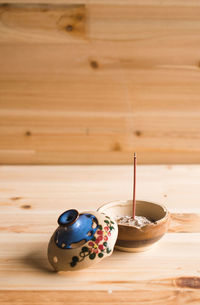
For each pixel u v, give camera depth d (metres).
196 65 0.98
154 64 0.98
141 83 0.99
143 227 0.57
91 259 0.54
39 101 1.01
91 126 1.02
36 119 1.02
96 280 0.56
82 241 0.55
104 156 1.04
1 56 0.98
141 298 0.52
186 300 0.52
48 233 0.68
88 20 0.96
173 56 0.98
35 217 0.74
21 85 1.00
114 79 0.99
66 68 0.98
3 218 0.73
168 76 0.99
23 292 0.54
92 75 0.99
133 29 0.96
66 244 0.55
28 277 0.57
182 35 0.96
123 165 1.03
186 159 1.04
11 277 0.57
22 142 1.04
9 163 1.05
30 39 0.97
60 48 0.97
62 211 0.76
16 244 0.65
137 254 0.61
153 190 0.86
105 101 1.01
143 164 1.04
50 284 0.55
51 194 0.84
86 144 1.04
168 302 0.52
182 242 0.64
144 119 1.02
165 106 1.01
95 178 0.94
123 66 0.98
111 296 0.53
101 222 0.57
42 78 0.99
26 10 0.95
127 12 0.95
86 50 0.97
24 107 1.01
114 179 0.93
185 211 0.75
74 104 1.01
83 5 0.95
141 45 0.97
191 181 0.91
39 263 0.60
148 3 0.94
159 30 0.96
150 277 0.56
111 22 0.96
